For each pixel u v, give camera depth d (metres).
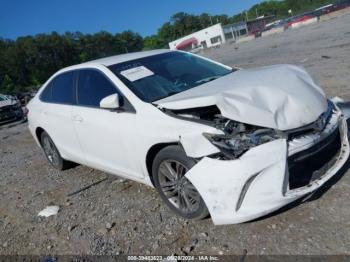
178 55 5.23
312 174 3.39
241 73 4.55
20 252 4.15
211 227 3.70
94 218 4.48
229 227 3.62
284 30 50.78
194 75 4.74
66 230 4.36
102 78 4.69
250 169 3.11
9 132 13.46
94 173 6.03
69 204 5.07
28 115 6.51
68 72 5.52
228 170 3.17
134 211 4.39
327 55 12.85
